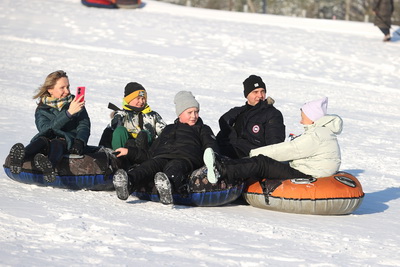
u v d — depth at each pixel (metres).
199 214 18.47
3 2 93.50
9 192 19.61
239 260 13.97
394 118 46.12
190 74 56.84
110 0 100.38
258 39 78.31
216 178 19.03
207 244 15.05
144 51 66.62
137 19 88.25
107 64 58.31
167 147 19.91
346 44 80.44
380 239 17.05
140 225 16.47
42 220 16.14
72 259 13.35
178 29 81.75
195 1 198.12
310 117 20.42
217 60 65.12
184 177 19.55
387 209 21.61
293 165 20.52
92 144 30.00
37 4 95.19
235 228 17.05
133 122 21.89
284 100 49.06
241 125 21.75
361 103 51.00
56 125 20.58
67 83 21.50
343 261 14.57
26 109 38.50
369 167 30.16
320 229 17.78
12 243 14.21
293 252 15.02
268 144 21.25
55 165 20.17
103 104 41.03
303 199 19.47
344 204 19.70
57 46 66.31
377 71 67.25
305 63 67.88
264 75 60.22
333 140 20.27
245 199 20.66
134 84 21.78
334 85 58.56
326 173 20.11
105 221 16.55
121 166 20.80
